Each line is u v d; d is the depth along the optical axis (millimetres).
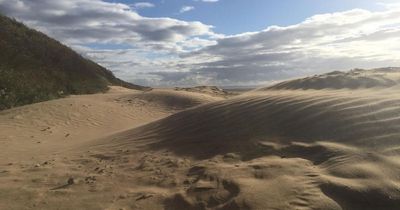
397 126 4414
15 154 7180
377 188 3436
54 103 13336
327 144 4484
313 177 3809
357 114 4906
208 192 3986
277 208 3418
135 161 5492
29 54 22703
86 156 6180
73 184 4766
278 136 5066
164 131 6598
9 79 15469
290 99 6035
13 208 4141
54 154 6750
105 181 4785
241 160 4742
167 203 3975
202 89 20750
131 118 13102
